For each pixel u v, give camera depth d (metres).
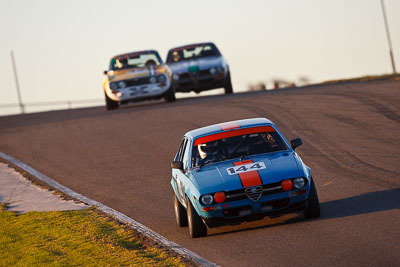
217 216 32.56
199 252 31.41
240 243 31.83
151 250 33.09
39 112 138.00
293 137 64.12
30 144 86.12
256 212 32.44
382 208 34.38
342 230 30.83
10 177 66.69
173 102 102.88
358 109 72.75
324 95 86.06
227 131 37.16
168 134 76.44
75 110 126.44
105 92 102.31
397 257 25.19
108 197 52.84
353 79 113.81
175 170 39.69
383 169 46.59
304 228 32.50
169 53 107.69
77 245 36.06
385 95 78.44
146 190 53.47
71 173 65.50
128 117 93.62
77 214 46.38
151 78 98.88
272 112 78.44
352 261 25.67
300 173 32.84
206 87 103.81
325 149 57.19
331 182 44.94
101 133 85.19
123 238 36.97
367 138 58.94
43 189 59.25
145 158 66.94
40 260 33.16
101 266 30.44
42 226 43.19
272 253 28.86
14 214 49.09
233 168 34.03
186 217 38.34
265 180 32.44
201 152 36.22
